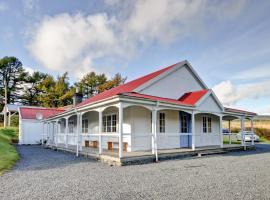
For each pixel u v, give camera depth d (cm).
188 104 1264
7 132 2728
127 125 1284
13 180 666
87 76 4984
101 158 1071
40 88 4900
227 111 1552
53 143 2011
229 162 1018
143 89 1403
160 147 1377
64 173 772
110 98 993
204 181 645
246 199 482
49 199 486
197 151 1291
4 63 4959
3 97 4912
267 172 781
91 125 1702
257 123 3994
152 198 491
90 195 514
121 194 521
